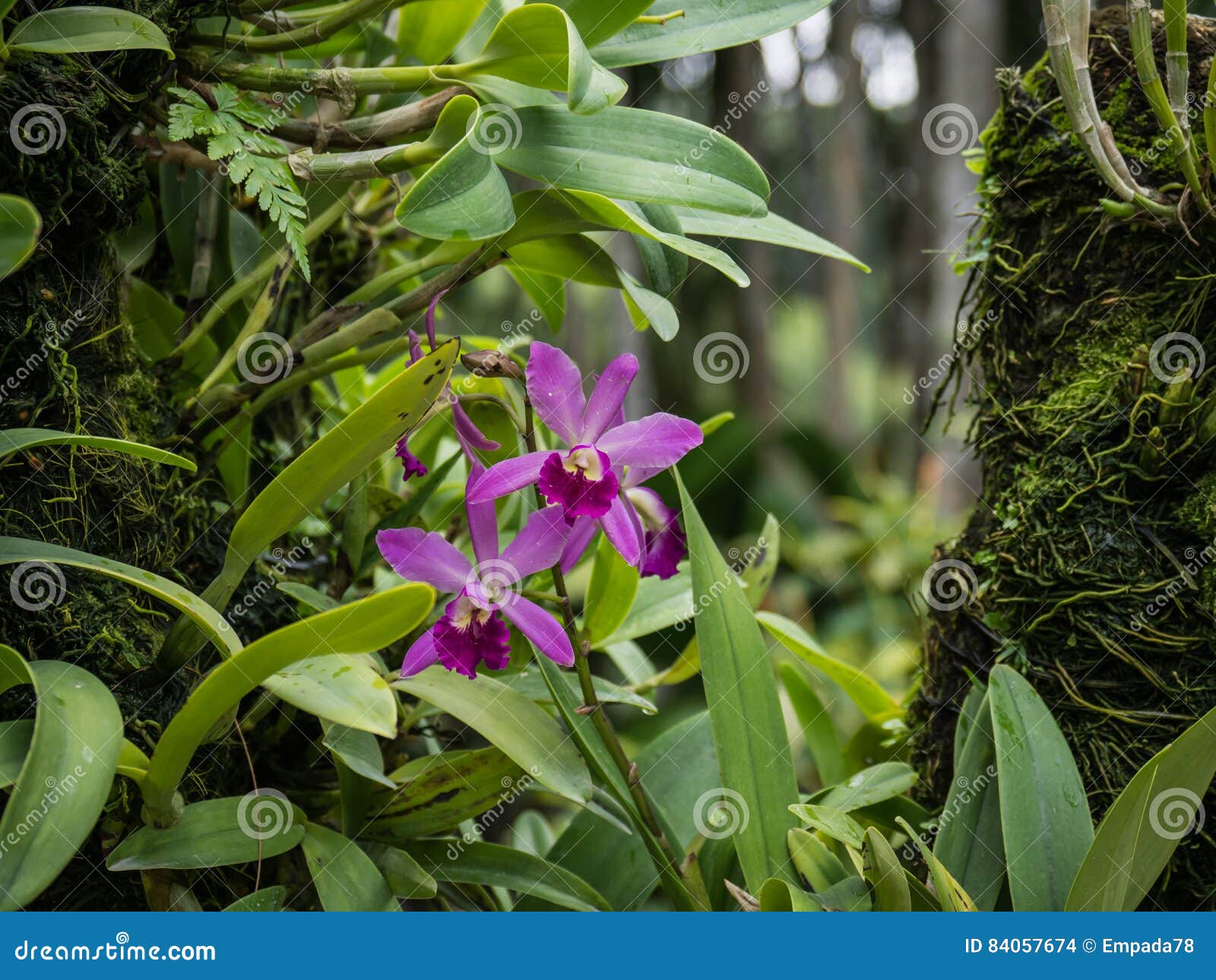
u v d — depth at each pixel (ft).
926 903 3.00
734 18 3.26
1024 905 2.94
